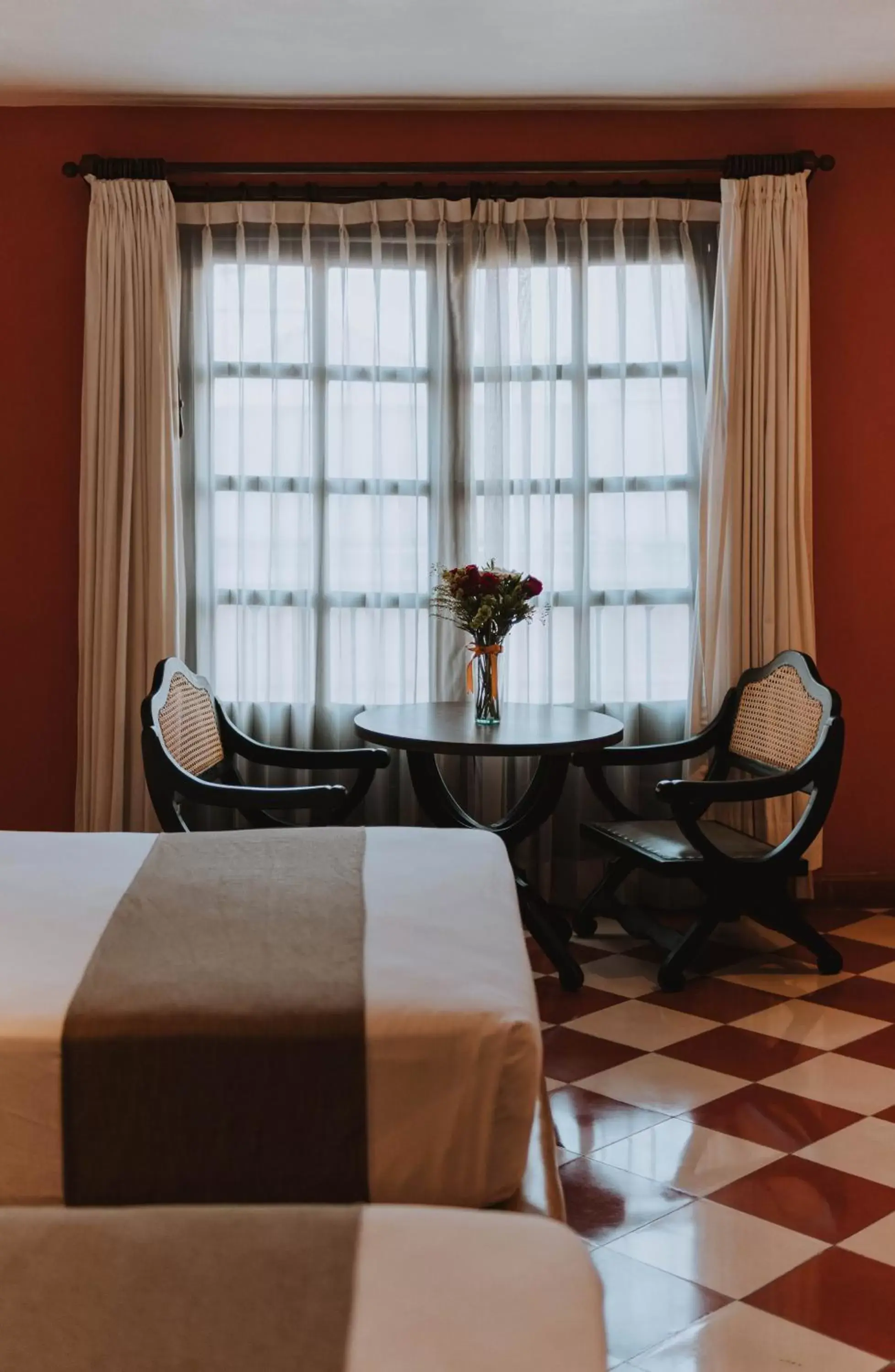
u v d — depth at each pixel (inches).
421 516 181.8
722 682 179.3
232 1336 44.5
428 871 101.4
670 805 157.3
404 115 178.7
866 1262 96.7
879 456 184.5
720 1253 97.9
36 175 177.5
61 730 182.9
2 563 181.2
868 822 188.1
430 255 178.9
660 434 180.7
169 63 161.8
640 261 180.1
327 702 182.5
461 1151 71.1
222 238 178.1
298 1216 52.5
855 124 180.5
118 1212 52.6
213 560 181.2
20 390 179.5
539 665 182.9
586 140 179.8
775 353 177.0
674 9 145.9
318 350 179.2
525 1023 71.3
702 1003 151.6
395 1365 43.3
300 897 94.0
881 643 186.5
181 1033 70.9
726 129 180.1
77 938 85.1
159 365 174.1
